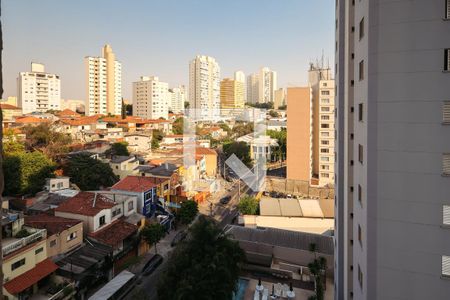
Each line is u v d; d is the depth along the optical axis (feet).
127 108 514.27
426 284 42.57
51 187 140.15
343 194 72.95
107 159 185.47
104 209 106.22
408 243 43.21
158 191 150.41
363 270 50.47
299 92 215.31
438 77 40.81
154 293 93.76
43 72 419.13
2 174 16.02
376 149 44.16
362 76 51.29
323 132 220.84
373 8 43.27
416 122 41.93
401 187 43.11
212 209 174.60
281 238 115.96
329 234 132.16
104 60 452.76
